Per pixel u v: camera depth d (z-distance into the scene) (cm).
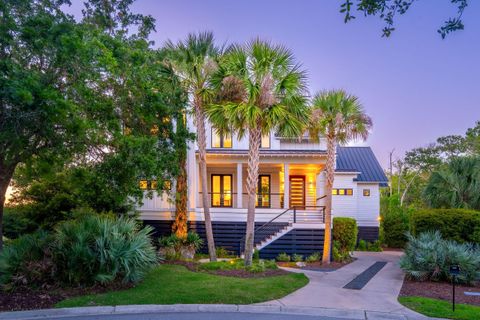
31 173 1148
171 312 736
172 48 1301
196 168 1778
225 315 723
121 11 1311
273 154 1867
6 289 815
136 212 1562
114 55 944
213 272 1091
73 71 833
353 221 1728
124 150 933
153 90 1077
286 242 1623
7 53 820
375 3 511
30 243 912
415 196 3994
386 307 788
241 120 1224
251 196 1209
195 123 1476
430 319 709
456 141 3753
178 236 1445
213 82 1244
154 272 1044
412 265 1112
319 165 1997
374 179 2400
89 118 913
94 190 1316
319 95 1484
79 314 717
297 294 884
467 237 1291
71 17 920
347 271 1285
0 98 700
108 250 865
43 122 777
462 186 1495
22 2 823
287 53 1199
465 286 1035
